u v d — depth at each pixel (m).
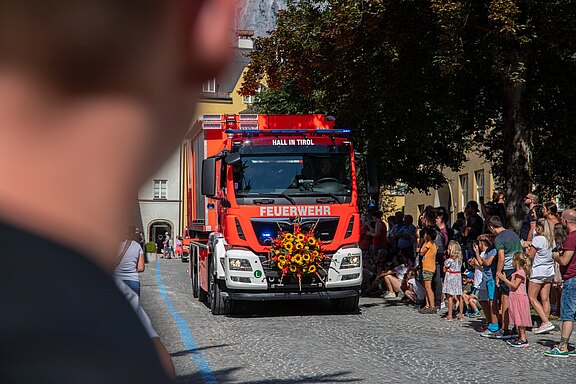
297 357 9.89
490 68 17.64
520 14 15.24
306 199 13.97
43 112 0.50
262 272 13.85
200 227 16.61
